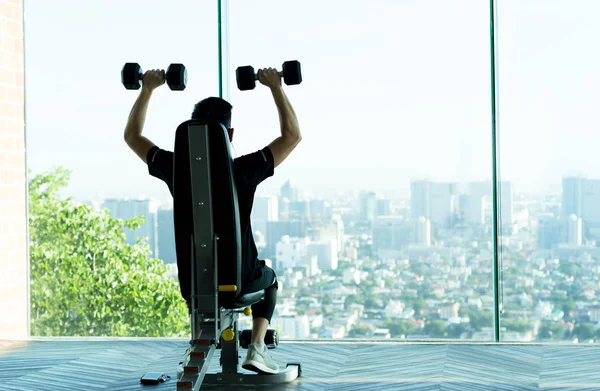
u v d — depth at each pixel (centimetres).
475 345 396
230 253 272
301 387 306
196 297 275
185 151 268
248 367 303
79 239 445
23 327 450
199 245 271
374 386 307
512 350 382
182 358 374
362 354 376
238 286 274
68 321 448
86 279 446
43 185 446
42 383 322
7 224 448
